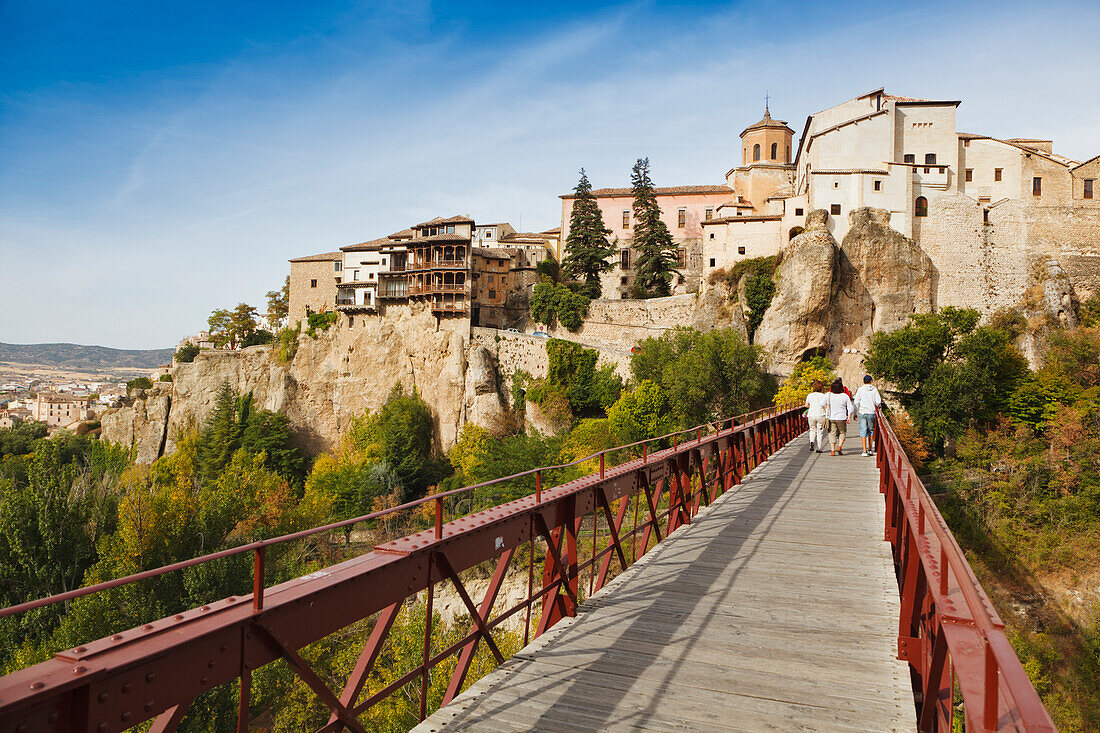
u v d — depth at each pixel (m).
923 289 58.38
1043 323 55.75
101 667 3.25
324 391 76.56
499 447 55.66
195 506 31.69
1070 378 49.84
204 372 80.31
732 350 50.75
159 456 80.62
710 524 12.28
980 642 3.76
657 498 10.96
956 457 46.28
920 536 5.77
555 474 48.00
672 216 77.75
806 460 20.95
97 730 3.26
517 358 67.81
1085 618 33.25
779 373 58.09
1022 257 59.06
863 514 13.03
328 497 55.72
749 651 6.70
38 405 146.12
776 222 63.69
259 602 4.10
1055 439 42.59
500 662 6.55
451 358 69.69
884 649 6.74
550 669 6.28
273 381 77.69
